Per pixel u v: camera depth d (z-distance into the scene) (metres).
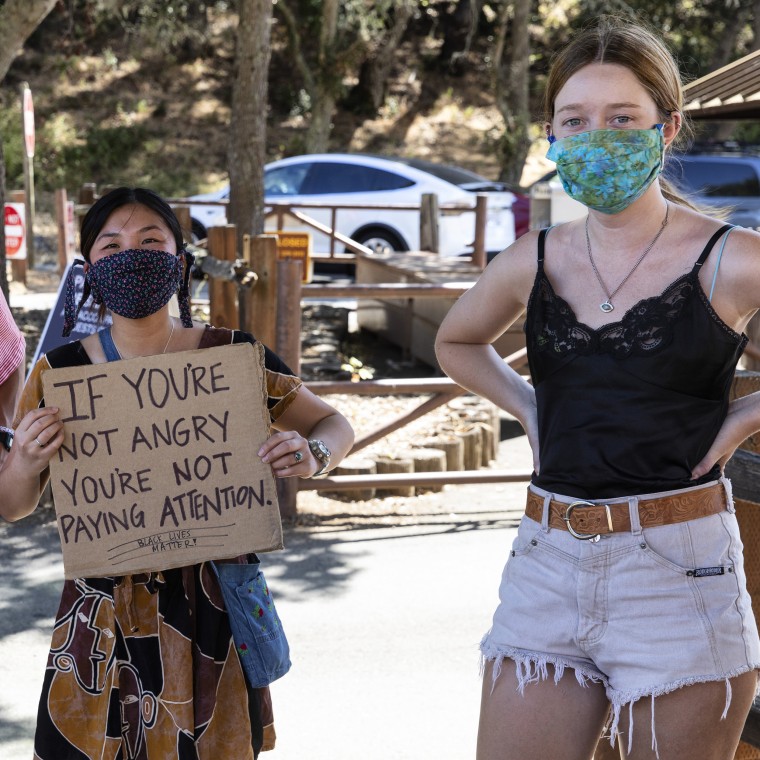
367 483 5.82
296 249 9.24
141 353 2.27
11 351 2.78
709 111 5.08
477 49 30.62
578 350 2.13
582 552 2.12
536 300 2.21
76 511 2.17
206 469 2.17
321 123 24.47
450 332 2.47
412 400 8.05
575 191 2.12
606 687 2.16
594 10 22.67
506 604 2.24
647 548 2.08
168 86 28.67
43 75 28.20
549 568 2.17
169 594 2.20
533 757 2.16
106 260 2.13
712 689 2.08
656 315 2.08
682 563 2.08
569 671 2.16
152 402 2.16
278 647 2.28
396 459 6.18
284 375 2.35
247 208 9.68
